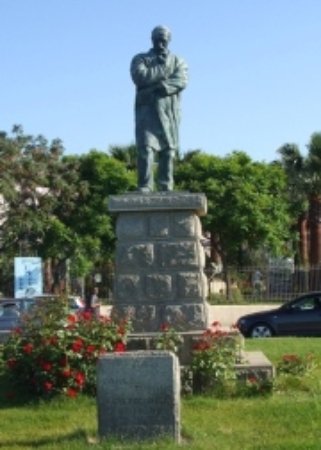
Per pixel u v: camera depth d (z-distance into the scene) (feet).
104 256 152.46
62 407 40.11
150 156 48.73
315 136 158.20
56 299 44.96
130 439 30.48
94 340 42.50
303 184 157.17
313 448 29.43
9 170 142.00
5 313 83.05
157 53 49.01
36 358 41.75
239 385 41.73
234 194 152.35
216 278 158.10
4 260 145.48
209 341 42.65
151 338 44.29
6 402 41.57
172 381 30.68
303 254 161.07
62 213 151.33
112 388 30.76
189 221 47.32
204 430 33.78
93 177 152.46
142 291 47.06
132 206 47.26
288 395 41.09
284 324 87.40
